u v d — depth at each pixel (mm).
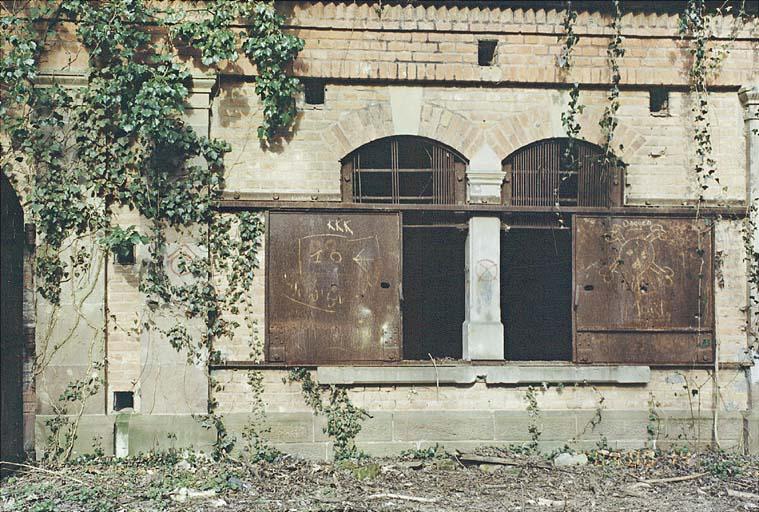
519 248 17297
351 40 12641
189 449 12234
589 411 12805
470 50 12797
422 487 11211
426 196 13188
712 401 12961
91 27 12117
